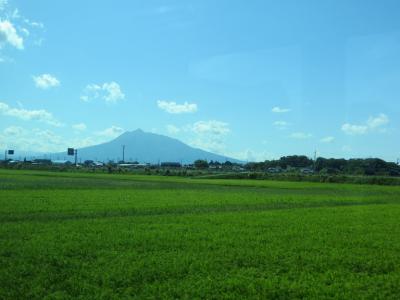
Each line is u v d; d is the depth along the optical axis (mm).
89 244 24000
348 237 27797
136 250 22906
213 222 34094
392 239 27234
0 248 22500
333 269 19969
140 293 16156
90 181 96875
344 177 118812
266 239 26594
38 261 20203
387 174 154125
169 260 20656
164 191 70688
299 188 89250
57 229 28906
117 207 43750
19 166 186125
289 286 17047
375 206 51719
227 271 19219
